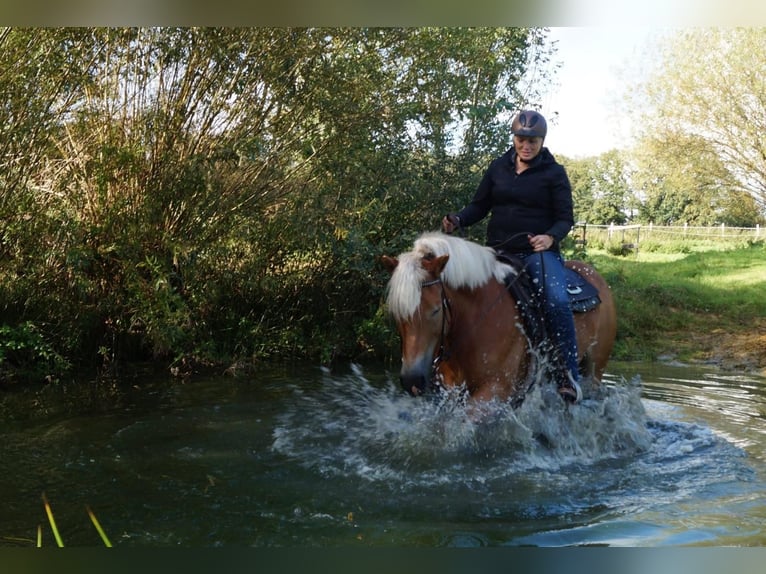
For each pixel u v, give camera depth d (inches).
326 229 318.3
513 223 184.1
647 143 828.6
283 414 212.2
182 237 301.9
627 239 1194.6
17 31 245.8
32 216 273.7
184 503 137.7
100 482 150.3
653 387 273.0
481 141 359.9
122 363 301.6
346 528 125.1
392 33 301.7
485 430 164.2
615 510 135.5
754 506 138.0
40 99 262.4
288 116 305.1
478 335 165.5
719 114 768.3
